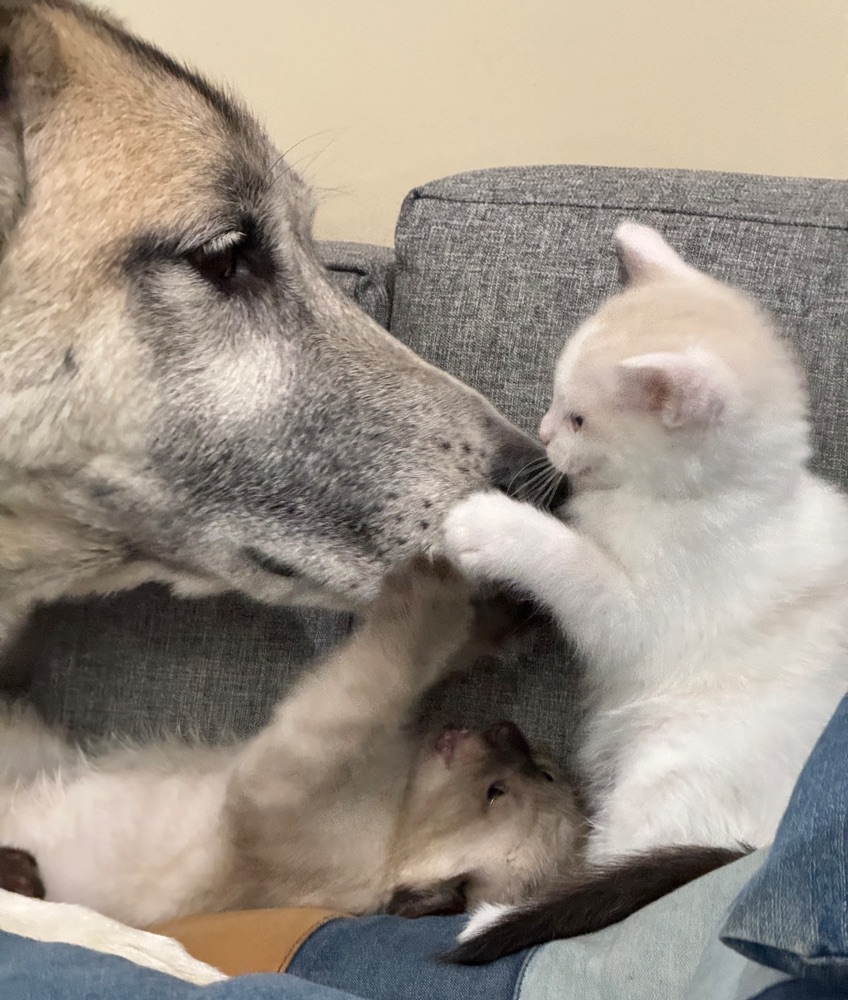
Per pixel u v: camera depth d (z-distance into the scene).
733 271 0.71
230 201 0.64
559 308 0.72
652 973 0.54
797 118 0.85
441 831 0.71
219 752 0.73
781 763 0.62
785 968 0.47
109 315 0.63
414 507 0.67
